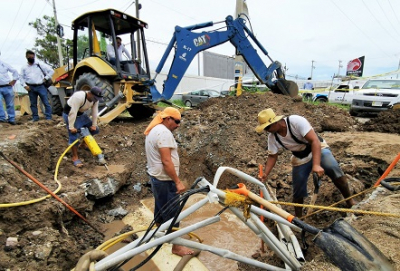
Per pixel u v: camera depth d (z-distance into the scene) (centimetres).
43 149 441
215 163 517
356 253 148
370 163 376
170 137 273
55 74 842
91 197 393
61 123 615
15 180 327
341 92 1177
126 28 744
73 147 445
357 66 2316
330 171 287
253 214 190
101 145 535
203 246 185
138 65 745
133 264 300
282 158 481
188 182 524
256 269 285
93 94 427
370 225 220
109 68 648
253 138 537
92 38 668
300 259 213
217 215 184
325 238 157
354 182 340
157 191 291
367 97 855
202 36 684
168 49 679
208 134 573
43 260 253
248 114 624
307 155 289
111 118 622
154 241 159
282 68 798
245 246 334
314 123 604
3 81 625
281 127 276
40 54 2225
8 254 247
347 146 463
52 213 304
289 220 177
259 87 1164
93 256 151
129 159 531
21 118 885
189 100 1535
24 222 280
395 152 391
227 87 2112
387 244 191
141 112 811
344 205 306
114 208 423
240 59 851
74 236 335
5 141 400
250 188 424
